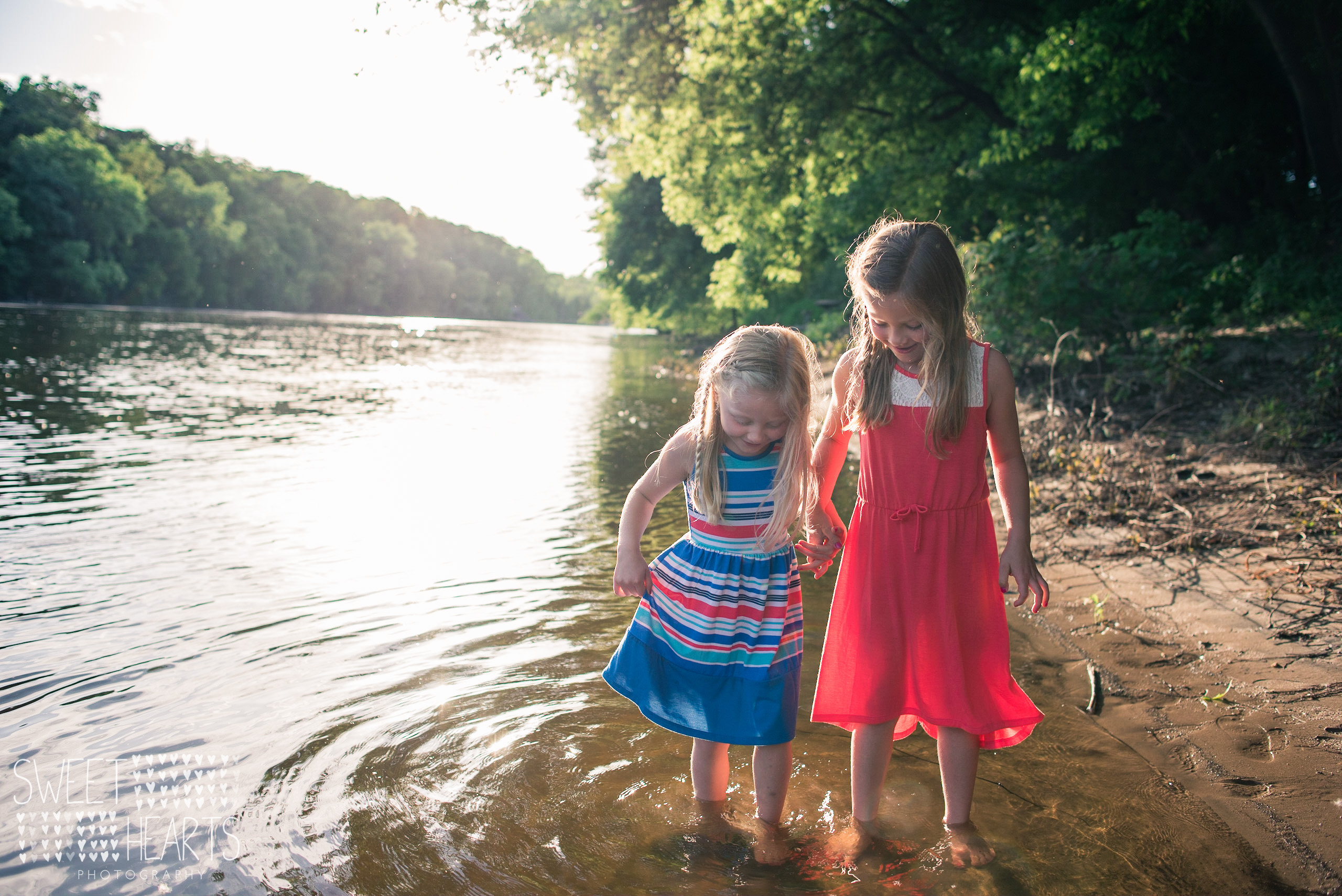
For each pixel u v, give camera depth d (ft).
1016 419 6.96
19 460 20.45
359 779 7.21
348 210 320.09
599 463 22.56
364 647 9.91
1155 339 24.52
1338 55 32.24
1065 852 6.39
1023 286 26.17
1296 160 41.60
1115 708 8.59
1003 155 41.34
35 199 161.17
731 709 6.88
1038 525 14.92
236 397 35.58
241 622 10.60
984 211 50.06
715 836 6.67
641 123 45.52
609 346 107.14
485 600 11.59
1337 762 7.19
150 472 19.63
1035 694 9.02
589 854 6.38
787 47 43.80
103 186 173.78
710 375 6.97
